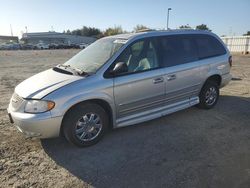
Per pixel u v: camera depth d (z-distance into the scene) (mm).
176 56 5078
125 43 4504
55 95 3742
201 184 3148
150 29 5344
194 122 5152
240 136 4484
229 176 3299
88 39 92125
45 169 3551
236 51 32781
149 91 4625
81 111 3977
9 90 8477
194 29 5668
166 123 5109
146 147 4133
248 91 7738
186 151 3977
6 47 55312
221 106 6172
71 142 4023
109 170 3508
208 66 5586
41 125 3684
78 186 3174
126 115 4523
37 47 57625
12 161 3756
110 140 4402
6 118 5512
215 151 3959
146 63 4629
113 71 4133
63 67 4734
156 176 3336
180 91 5152
